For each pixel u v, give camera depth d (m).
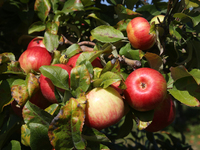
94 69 0.56
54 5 0.74
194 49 0.65
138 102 0.54
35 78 0.57
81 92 0.52
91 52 0.57
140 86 0.54
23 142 0.55
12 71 0.59
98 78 0.54
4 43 0.89
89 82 0.52
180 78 0.58
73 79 0.52
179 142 0.97
